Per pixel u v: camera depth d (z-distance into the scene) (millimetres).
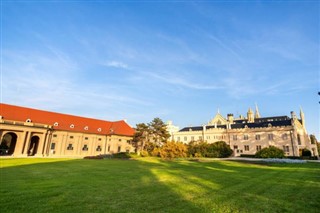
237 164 33594
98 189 12102
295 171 23062
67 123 72062
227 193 11367
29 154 63812
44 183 13656
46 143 63250
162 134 63938
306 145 75750
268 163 35969
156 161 40156
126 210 8297
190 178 16812
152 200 9797
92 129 76812
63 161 35406
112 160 42812
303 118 78000
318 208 8828
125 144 80375
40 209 8242
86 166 26969
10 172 19125
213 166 29406
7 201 9211
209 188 12688
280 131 67312
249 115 94812
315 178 17359
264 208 8766
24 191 11148
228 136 78812
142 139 65188
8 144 70750
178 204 9188
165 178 16734
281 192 11773
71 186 12820
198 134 87000
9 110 61312
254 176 18484
